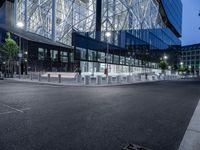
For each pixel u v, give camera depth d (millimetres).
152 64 67812
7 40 33906
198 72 127750
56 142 4016
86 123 5543
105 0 61094
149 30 65812
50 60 48844
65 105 8336
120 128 5125
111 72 46875
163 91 16250
